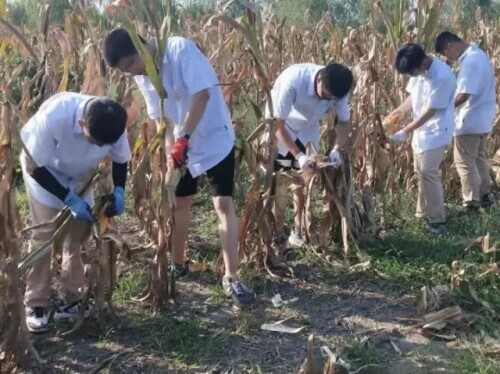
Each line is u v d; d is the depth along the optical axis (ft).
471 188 18.92
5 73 15.48
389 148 18.25
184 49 11.86
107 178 11.35
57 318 12.28
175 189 12.25
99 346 11.53
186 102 12.19
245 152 13.43
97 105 9.62
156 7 11.31
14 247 10.11
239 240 14.15
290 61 23.45
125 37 11.45
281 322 12.37
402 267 14.76
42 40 16.37
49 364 10.94
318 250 15.51
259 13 13.30
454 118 16.79
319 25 24.86
